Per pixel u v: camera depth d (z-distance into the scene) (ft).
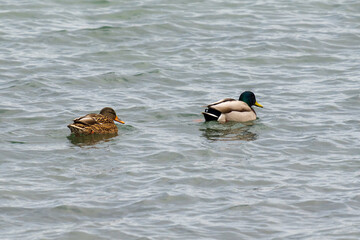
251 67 83.05
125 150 55.62
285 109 68.59
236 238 40.88
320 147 56.85
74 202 45.29
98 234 41.16
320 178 50.03
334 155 54.95
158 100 70.95
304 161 53.62
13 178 49.19
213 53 87.45
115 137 59.11
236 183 48.96
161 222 42.73
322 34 95.04
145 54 86.17
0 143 56.54
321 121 64.28
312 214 44.19
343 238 40.86
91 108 67.67
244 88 75.87
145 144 57.26
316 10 106.52
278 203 45.70
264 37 93.61
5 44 88.07
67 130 60.90
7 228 41.83
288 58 86.33
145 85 75.87
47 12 102.01
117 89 74.38
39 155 54.03
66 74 78.18
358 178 49.96
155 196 46.34
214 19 100.89
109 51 86.89
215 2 109.81
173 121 64.64
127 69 80.74
